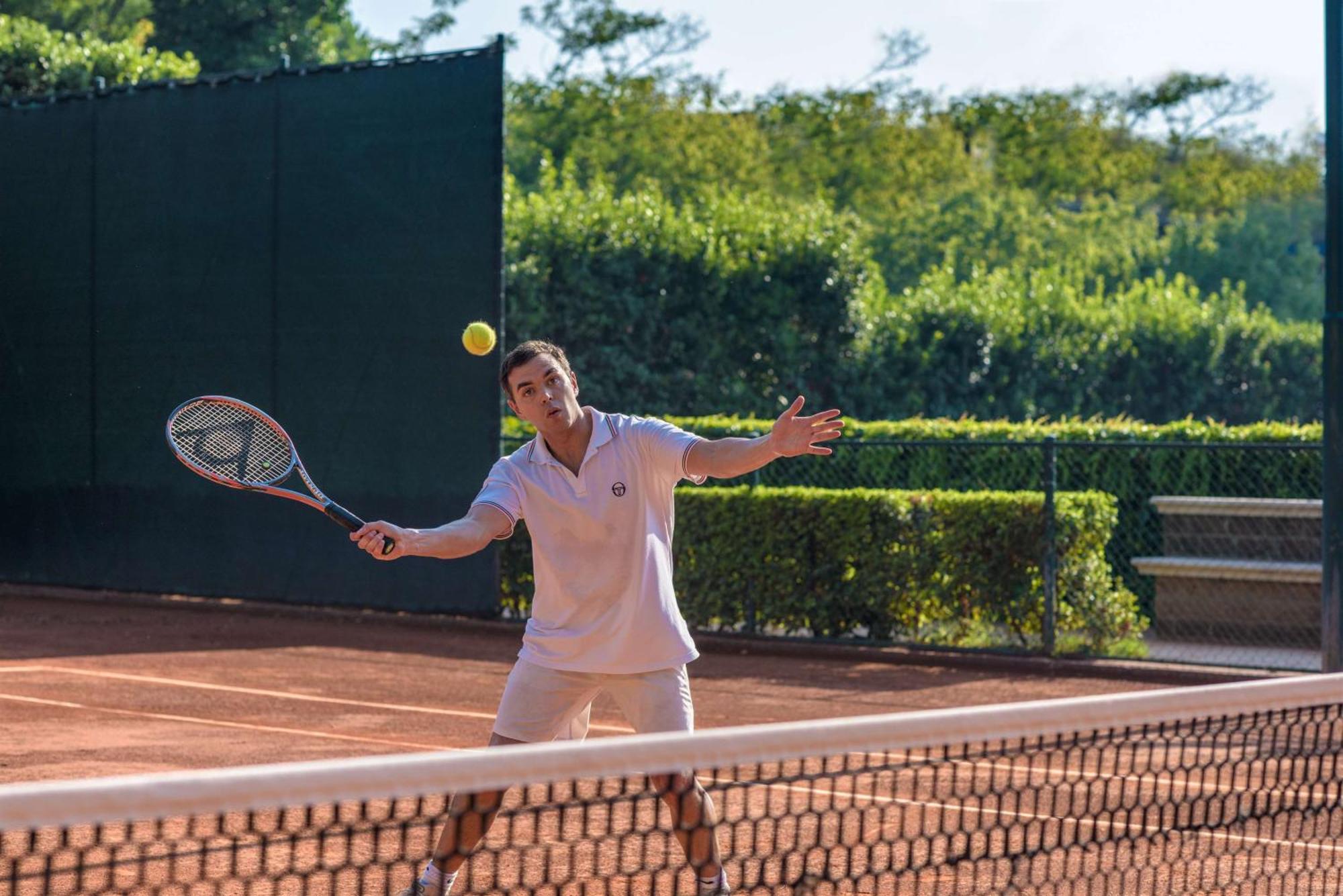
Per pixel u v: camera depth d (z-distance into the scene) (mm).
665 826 5012
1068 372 24172
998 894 4172
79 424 12812
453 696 8242
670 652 3832
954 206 44562
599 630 3801
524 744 3885
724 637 10562
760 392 20625
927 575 10102
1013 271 38750
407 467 11438
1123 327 24859
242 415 4422
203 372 12250
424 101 11328
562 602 3840
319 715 7523
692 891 4203
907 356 22281
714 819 3584
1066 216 47375
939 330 22750
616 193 41969
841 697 8406
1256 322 26875
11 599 12953
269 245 11953
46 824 2143
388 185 11477
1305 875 4523
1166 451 12523
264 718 7391
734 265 20219
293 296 11867
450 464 11258
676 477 3820
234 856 3482
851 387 21156
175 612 12188
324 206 11742
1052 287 25094
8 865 4297
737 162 44031
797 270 20625
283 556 11953
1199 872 4512
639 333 19844
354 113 11602
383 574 11594
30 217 13008
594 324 19422
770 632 11141
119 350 12609
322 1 37031
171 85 12352
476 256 11148
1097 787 5723
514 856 4578
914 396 21922
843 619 10430
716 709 7930
